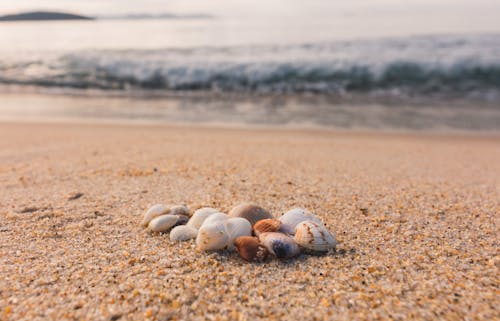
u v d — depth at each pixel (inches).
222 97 50.8
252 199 16.2
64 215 14.2
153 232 12.6
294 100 48.5
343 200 16.2
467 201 16.1
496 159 25.8
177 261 10.7
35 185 18.3
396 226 13.3
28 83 57.7
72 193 16.7
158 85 56.1
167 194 16.8
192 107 46.2
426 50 63.7
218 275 10.0
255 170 21.1
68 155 24.8
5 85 56.8
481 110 42.3
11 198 16.4
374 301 8.9
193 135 33.0
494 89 48.3
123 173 20.2
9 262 10.7
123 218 14.0
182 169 21.1
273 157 24.6
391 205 15.6
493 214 14.5
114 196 16.5
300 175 20.2
